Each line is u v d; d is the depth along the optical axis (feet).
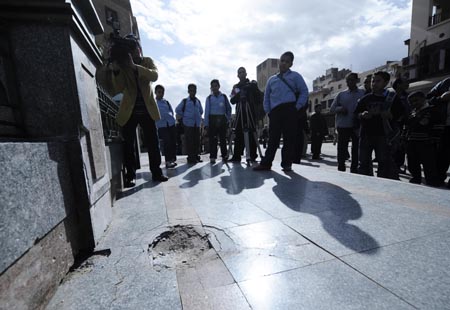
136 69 9.21
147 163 19.80
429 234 4.93
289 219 6.06
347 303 3.18
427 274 3.69
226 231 5.52
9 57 4.29
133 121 10.44
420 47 47.26
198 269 4.15
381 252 4.36
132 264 4.38
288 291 3.47
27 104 4.45
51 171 3.84
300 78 12.02
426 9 45.96
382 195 7.68
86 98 5.30
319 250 4.54
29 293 3.05
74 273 4.18
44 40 4.42
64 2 4.31
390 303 3.15
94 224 5.03
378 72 11.35
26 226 3.02
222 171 13.85
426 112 11.74
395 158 16.25
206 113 17.83
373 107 11.30
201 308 3.21
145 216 6.68
